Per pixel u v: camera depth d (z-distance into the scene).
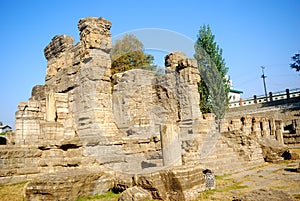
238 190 9.68
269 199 7.37
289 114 34.59
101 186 9.37
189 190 8.59
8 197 8.84
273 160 17.34
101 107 13.67
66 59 15.79
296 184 10.37
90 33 14.21
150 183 8.50
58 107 14.33
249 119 21.41
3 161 10.56
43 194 8.18
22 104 13.26
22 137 12.89
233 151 16.25
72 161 11.05
